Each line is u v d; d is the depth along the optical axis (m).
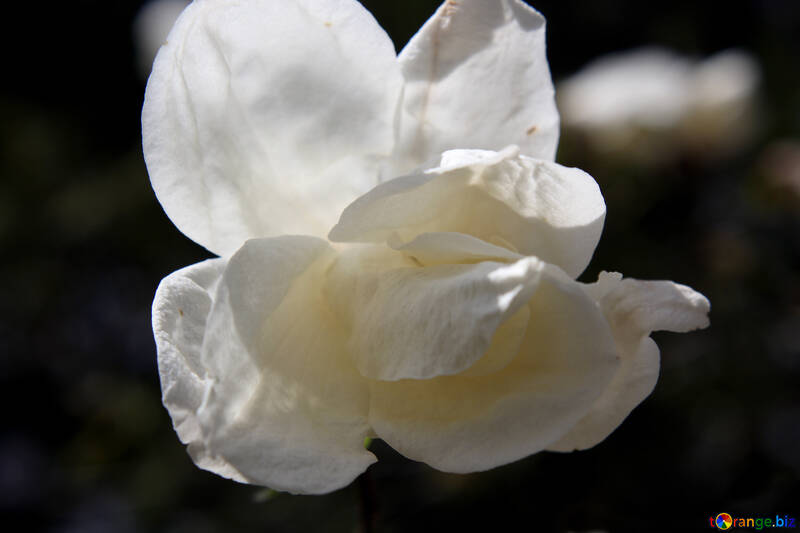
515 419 0.27
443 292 0.26
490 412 0.27
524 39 0.29
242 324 0.27
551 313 0.27
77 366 0.71
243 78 0.28
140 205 0.67
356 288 0.28
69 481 0.63
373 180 0.29
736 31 0.77
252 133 0.28
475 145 0.29
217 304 0.27
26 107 0.81
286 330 0.27
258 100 0.28
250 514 0.53
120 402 0.62
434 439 0.27
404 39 0.64
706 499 0.40
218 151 0.28
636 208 0.55
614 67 0.59
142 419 0.61
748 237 0.56
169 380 0.27
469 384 0.27
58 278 0.72
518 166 0.27
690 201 0.56
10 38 0.82
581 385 0.27
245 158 0.28
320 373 0.28
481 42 0.29
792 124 0.68
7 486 0.71
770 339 0.52
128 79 0.84
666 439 0.45
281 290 0.27
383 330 0.27
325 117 0.29
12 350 0.73
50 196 0.73
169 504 0.56
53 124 0.80
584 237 0.28
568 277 0.26
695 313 0.27
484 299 0.26
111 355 0.69
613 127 0.55
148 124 0.28
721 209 0.58
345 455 0.27
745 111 0.56
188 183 0.28
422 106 0.29
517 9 0.29
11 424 0.73
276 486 0.26
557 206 0.28
